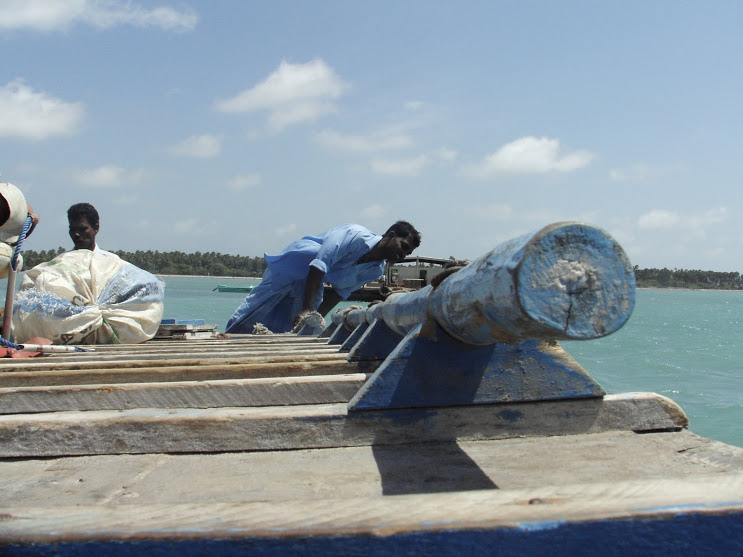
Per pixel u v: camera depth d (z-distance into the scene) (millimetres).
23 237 5168
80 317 5805
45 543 1044
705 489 1140
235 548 1039
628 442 1972
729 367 13461
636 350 16859
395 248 8266
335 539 1039
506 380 2064
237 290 66625
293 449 1967
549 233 1314
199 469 1781
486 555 1036
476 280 1560
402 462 1810
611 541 1044
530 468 1732
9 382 3170
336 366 3262
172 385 2570
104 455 1936
